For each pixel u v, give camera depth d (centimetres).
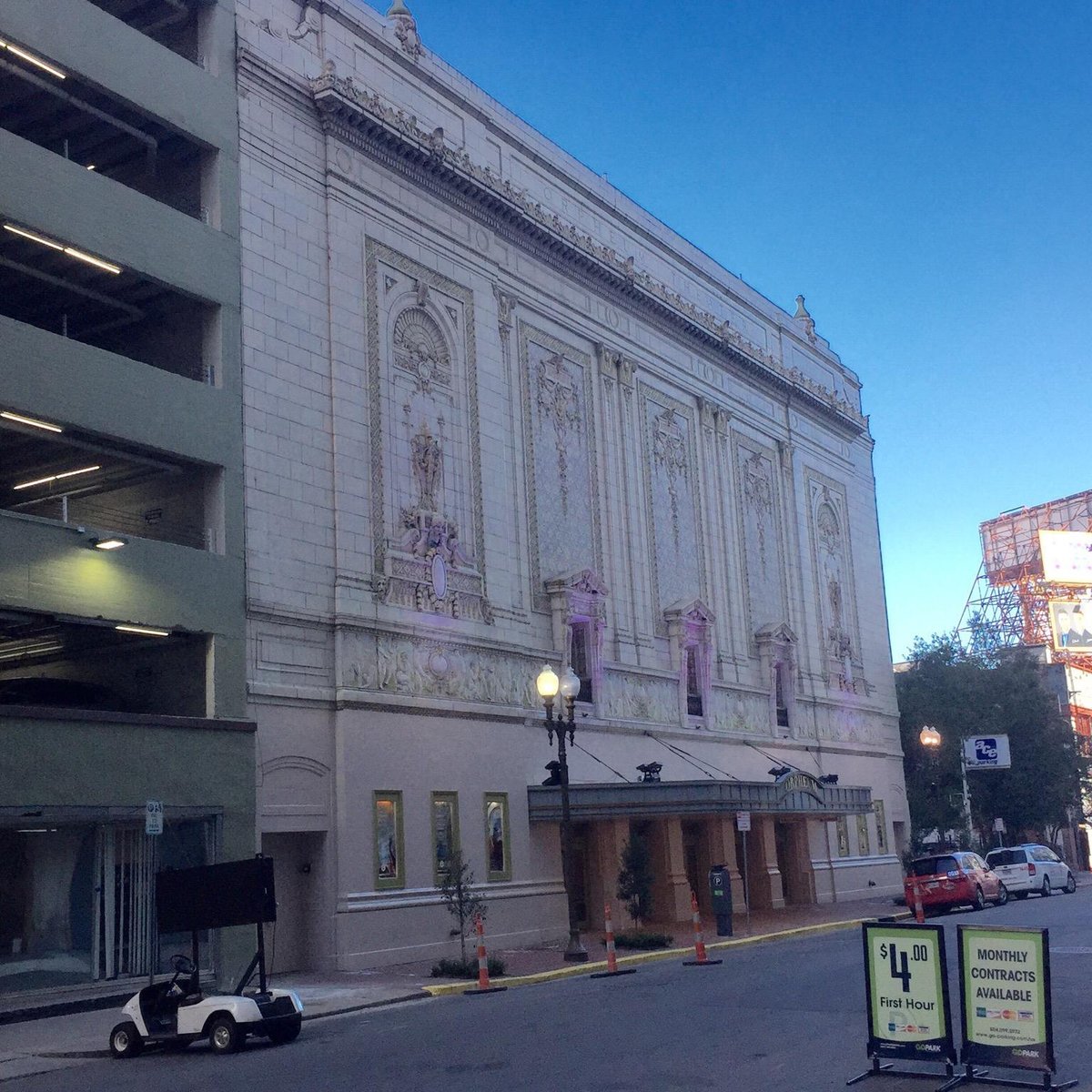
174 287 2691
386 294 3231
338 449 2995
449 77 3628
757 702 4631
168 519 2791
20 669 2891
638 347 4303
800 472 5303
